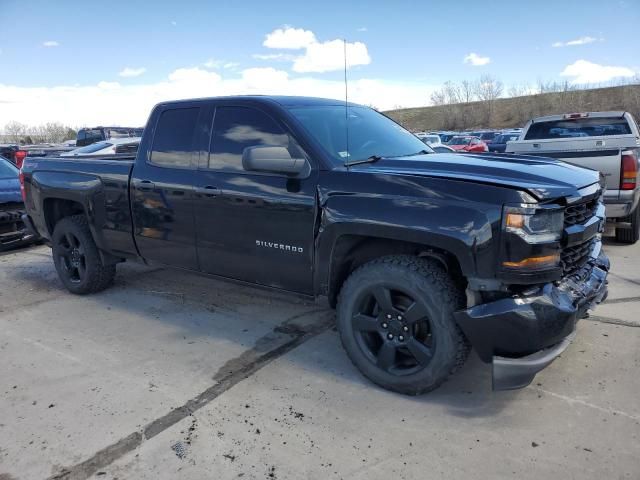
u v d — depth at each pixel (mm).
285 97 4051
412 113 76000
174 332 4391
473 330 2854
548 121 8703
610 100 61312
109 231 4836
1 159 8109
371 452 2709
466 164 3271
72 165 5133
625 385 3268
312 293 3602
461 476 2502
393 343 3215
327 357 3832
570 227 2973
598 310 4484
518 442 2748
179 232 4262
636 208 6617
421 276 3006
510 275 2734
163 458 2699
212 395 3318
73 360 3883
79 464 2668
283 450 2744
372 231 3098
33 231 5914
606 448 2668
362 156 3670
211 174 3965
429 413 3049
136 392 3375
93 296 5406
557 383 3322
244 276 3961
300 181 3463
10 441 2873
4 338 4352
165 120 4379
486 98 74188
